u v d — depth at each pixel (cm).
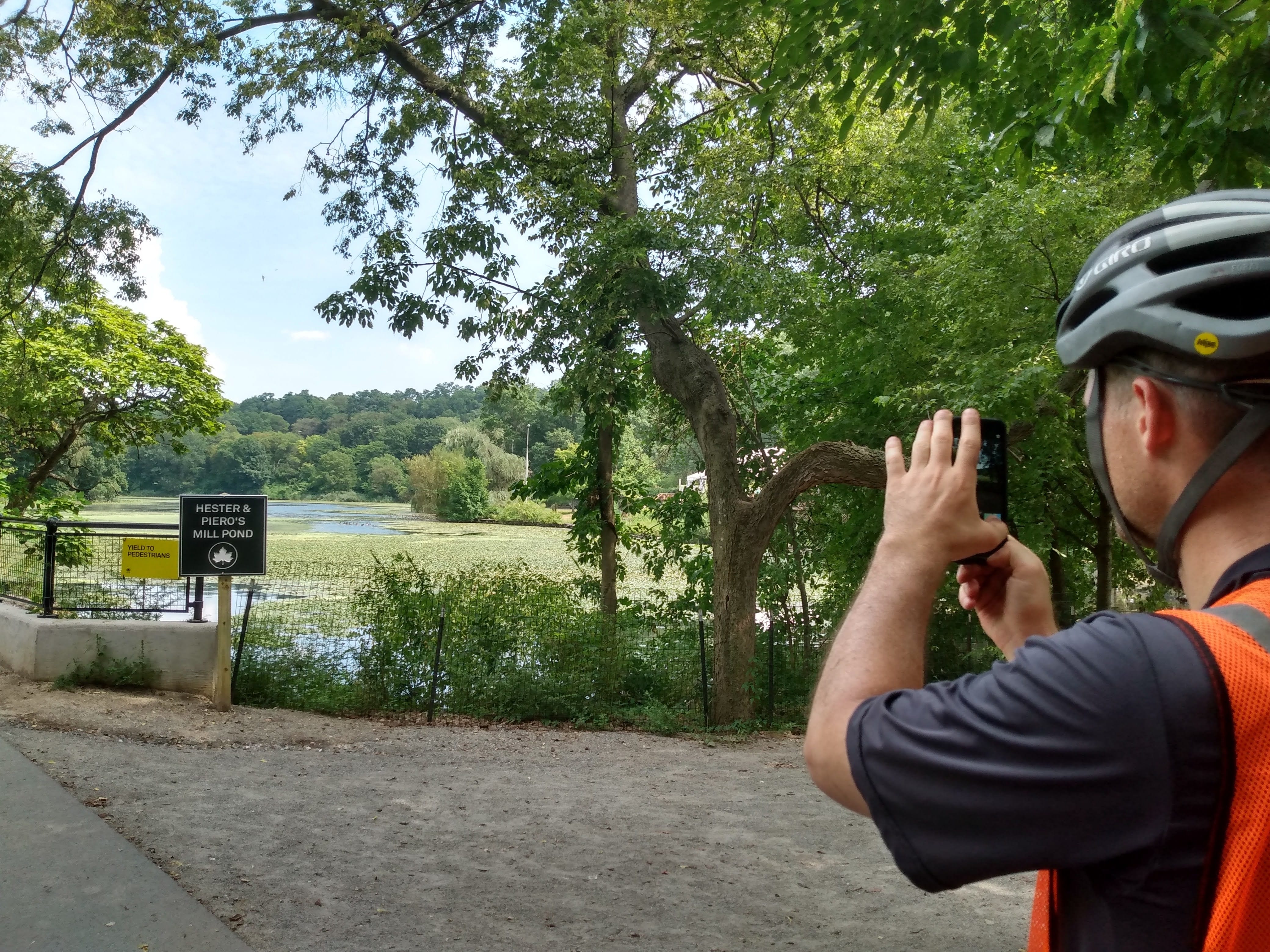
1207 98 420
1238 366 88
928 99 498
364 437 14800
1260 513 88
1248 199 92
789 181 1200
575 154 1156
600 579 1331
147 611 952
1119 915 79
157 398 1995
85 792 584
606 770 784
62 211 1216
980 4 469
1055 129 464
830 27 498
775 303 1127
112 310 1972
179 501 867
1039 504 1086
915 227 1229
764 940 441
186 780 636
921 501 102
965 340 898
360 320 1168
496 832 584
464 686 1012
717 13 529
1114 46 445
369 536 4697
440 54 1185
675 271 1067
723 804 690
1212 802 76
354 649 1028
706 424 1125
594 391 1141
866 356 1123
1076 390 883
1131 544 101
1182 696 77
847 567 1252
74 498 1683
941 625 1153
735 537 1088
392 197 1222
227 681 868
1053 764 79
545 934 433
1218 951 74
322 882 477
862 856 577
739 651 1067
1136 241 96
